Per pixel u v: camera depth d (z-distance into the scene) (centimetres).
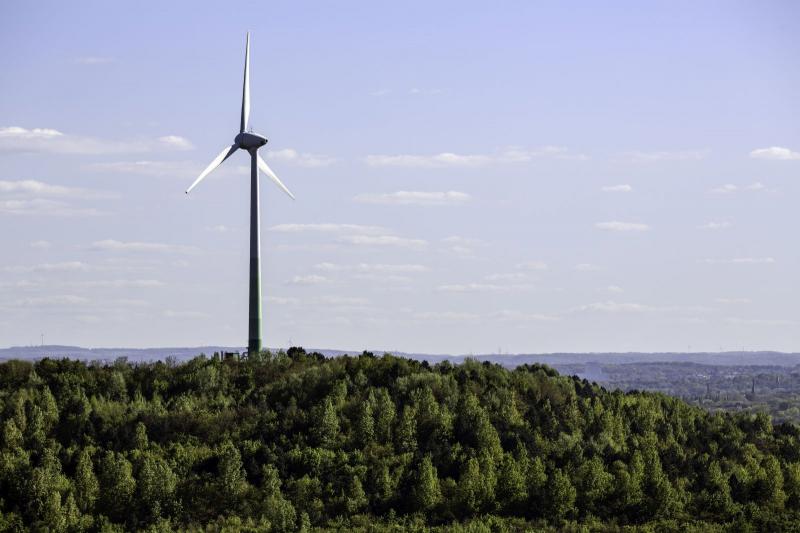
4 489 16962
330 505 17762
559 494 18688
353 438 19075
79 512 16788
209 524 16975
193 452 18200
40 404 18750
